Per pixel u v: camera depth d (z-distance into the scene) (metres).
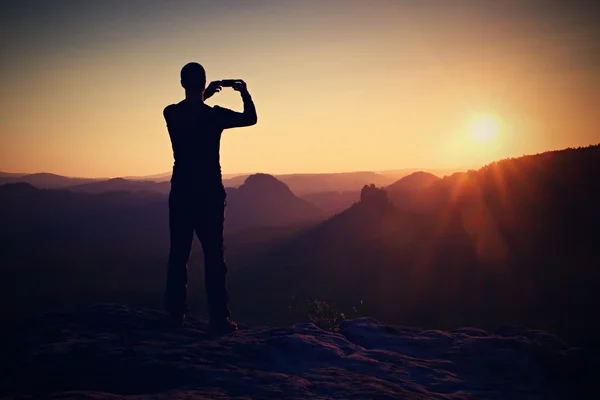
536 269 59.00
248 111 6.04
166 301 6.14
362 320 6.59
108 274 133.12
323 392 4.16
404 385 4.59
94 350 4.84
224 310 6.02
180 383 4.28
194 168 5.93
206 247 6.00
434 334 6.21
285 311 66.38
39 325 5.69
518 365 5.35
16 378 4.23
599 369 5.43
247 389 4.15
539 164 92.62
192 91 5.99
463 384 4.89
